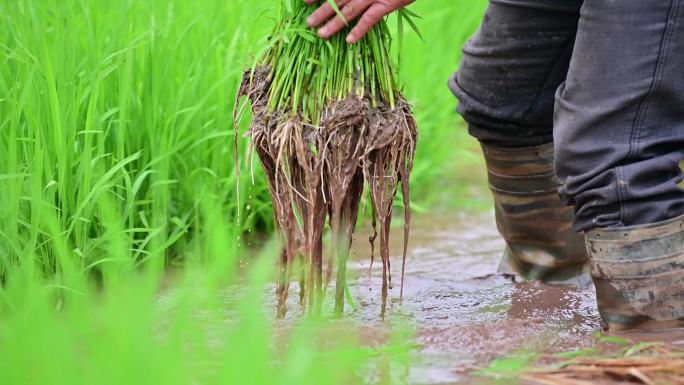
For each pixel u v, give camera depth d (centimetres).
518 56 484
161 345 377
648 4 399
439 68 888
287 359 388
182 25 626
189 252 568
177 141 571
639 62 403
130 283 495
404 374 376
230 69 628
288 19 440
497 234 664
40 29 550
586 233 436
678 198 420
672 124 415
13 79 533
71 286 468
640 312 425
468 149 917
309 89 426
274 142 426
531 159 514
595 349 407
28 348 353
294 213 434
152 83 565
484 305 489
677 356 389
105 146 565
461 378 373
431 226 684
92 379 332
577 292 509
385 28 437
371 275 552
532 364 390
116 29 598
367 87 426
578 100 418
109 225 480
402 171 438
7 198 480
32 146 511
